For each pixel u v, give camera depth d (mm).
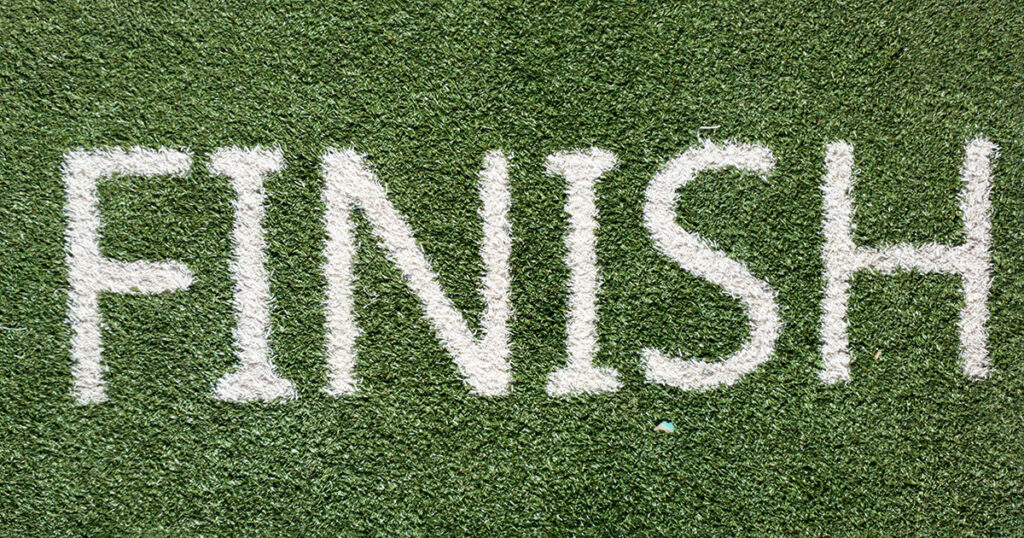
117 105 3316
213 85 3322
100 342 3311
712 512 3328
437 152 3330
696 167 3336
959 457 3336
